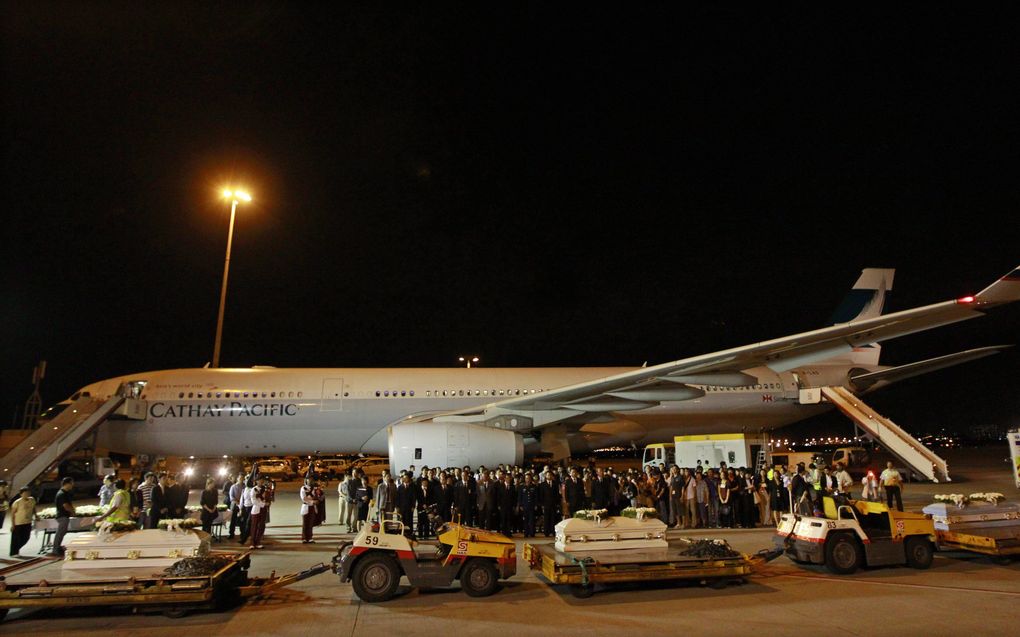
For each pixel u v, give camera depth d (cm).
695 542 903
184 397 1975
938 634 635
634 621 698
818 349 1305
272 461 4216
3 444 2423
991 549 946
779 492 1534
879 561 930
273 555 1152
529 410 1716
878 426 2169
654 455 2205
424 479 1343
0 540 1377
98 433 1953
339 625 696
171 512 1240
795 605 757
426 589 862
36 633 679
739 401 2327
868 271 2611
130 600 709
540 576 941
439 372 2203
